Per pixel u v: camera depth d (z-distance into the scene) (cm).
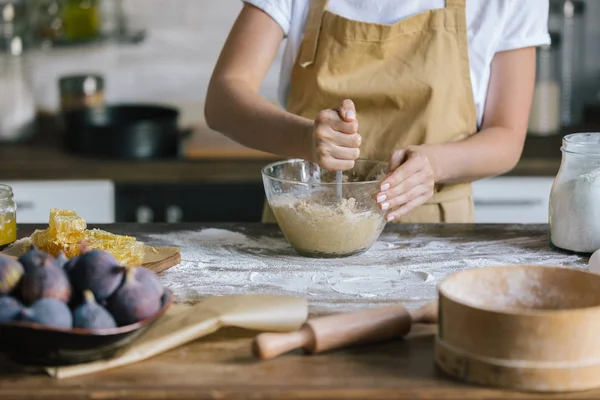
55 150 303
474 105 188
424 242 161
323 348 110
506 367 101
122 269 107
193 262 149
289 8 189
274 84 342
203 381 103
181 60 345
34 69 343
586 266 147
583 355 100
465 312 103
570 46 324
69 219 143
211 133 320
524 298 114
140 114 313
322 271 144
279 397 100
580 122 334
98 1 333
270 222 185
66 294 105
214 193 290
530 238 164
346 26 187
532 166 281
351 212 148
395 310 115
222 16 343
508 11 185
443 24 185
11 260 106
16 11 317
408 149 159
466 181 181
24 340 101
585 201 149
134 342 109
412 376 105
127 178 286
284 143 160
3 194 150
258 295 122
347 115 143
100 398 100
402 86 186
